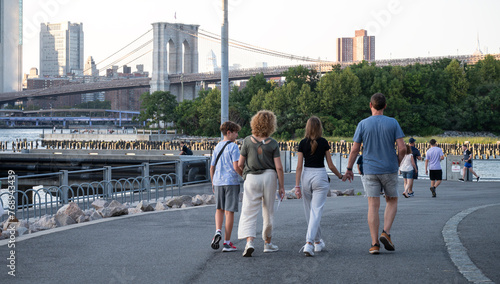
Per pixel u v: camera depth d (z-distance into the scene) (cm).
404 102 12019
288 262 665
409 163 1644
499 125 12581
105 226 980
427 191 1923
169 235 879
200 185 2044
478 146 7844
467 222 944
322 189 722
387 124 703
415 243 762
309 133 728
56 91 16800
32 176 1338
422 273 593
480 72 13588
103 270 632
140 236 868
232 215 742
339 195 1758
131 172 2389
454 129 12850
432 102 12794
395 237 811
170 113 12925
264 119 720
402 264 637
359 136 716
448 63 14100
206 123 12119
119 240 830
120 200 1587
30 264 664
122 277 598
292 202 1461
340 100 11844
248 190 717
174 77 17150
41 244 797
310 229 698
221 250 748
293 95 11975
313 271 614
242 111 12156
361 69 12769
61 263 670
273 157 721
